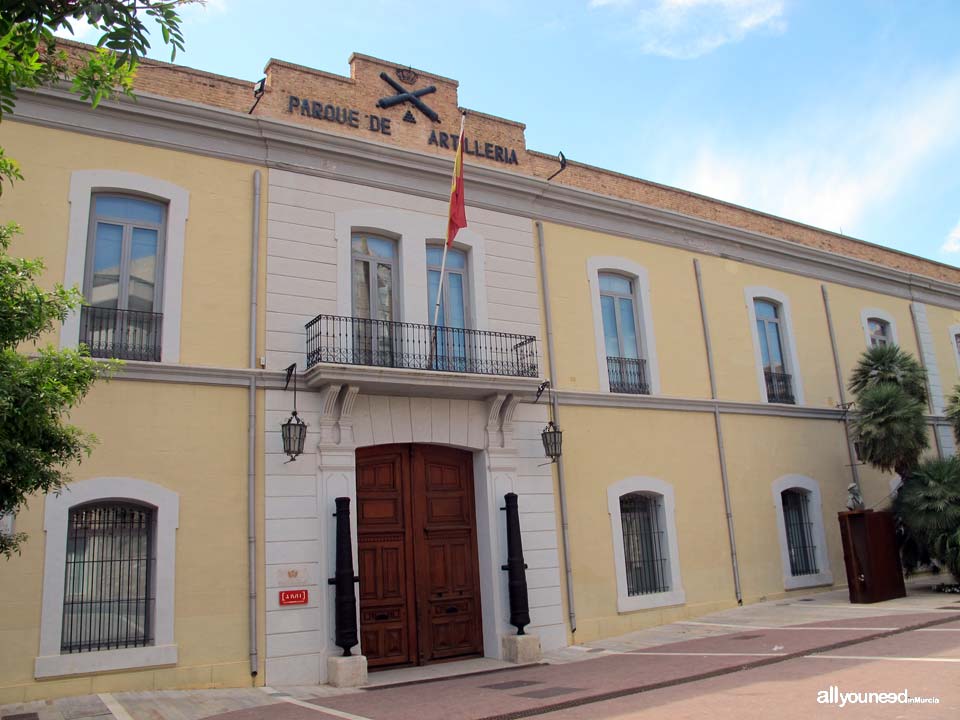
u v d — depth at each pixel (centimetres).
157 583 1038
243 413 1146
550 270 1512
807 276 1961
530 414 1398
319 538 1149
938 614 1270
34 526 979
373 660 1190
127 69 660
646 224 1672
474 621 1291
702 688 851
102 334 1095
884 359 1777
